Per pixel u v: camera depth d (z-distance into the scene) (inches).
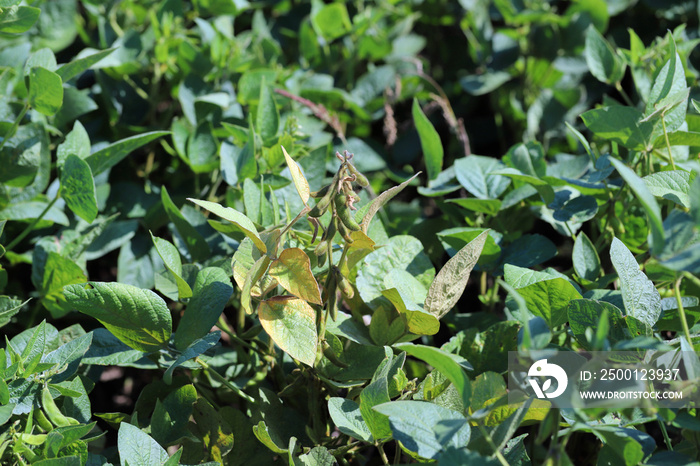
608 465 50.5
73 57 104.2
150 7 101.7
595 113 66.4
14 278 86.3
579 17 109.6
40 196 79.0
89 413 58.6
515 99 113.5
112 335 63.6
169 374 53.3
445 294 59.1
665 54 83.0
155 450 51.2
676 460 47.0
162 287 66.2
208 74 93.7
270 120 79.7
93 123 93.1
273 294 63.7
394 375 56.1
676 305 59.6
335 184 50.2
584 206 70.1
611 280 66.7
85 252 79.1
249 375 71.4
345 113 103.4
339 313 64.8
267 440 54.9
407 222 91.1
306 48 108.7
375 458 68.7
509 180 79.7
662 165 71.7
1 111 75.0
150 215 84.6
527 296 58.9
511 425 47.3
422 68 113.0
